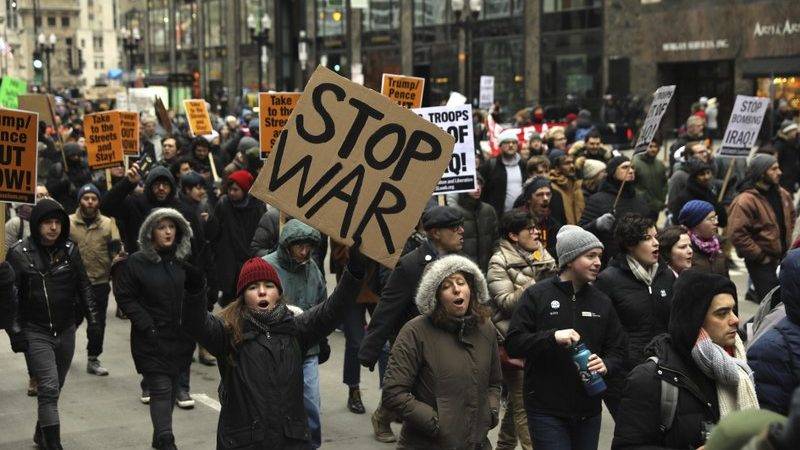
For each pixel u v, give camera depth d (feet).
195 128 58.39
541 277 22.00
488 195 37.63
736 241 30.55
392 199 15.72
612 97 126.21
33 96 56.13
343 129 15.64
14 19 384.88
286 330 16.25
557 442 17.48
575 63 146.10
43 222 23.21
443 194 29.37
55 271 23.40
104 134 38.73
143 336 22.25
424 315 16.51
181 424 26.22
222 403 16.25
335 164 15.65
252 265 16.10
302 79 197.36
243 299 16.16
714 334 13.17
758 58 120.37
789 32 116.47
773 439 6.88
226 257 32.63
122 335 37.45
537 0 150.41
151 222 22.27
